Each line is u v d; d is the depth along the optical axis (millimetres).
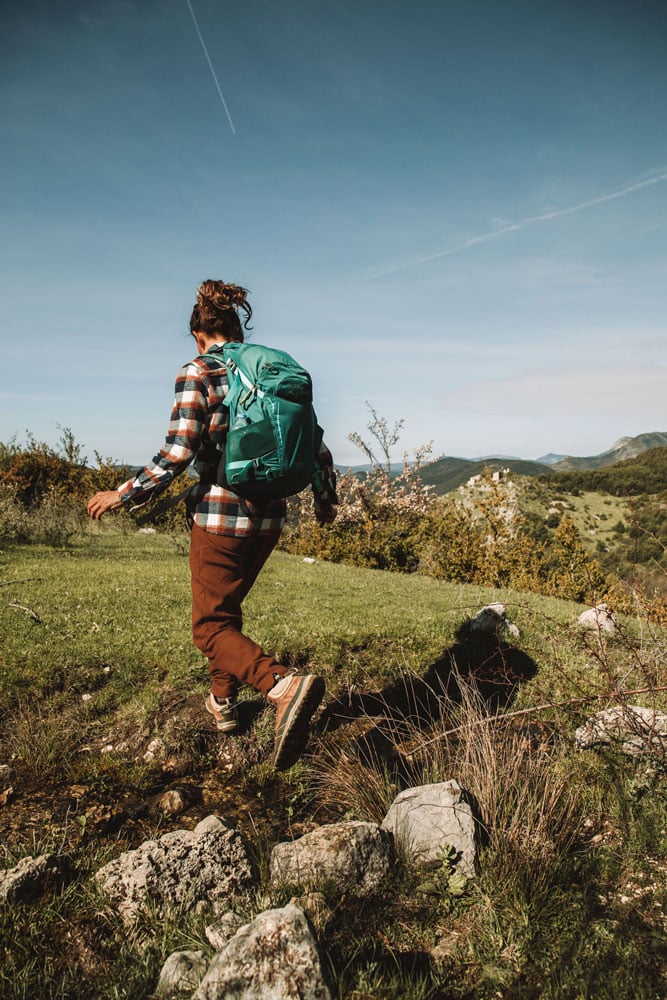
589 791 3082
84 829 2816
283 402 2641
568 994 1869
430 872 2449
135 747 3652
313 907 2080
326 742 3867
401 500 24500
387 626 5859
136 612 6129
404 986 1868
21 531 12641
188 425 2676
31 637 5008
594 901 2311
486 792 2766
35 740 3533
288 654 5055
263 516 2844
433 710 4477
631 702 4168
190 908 2248
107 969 1982
